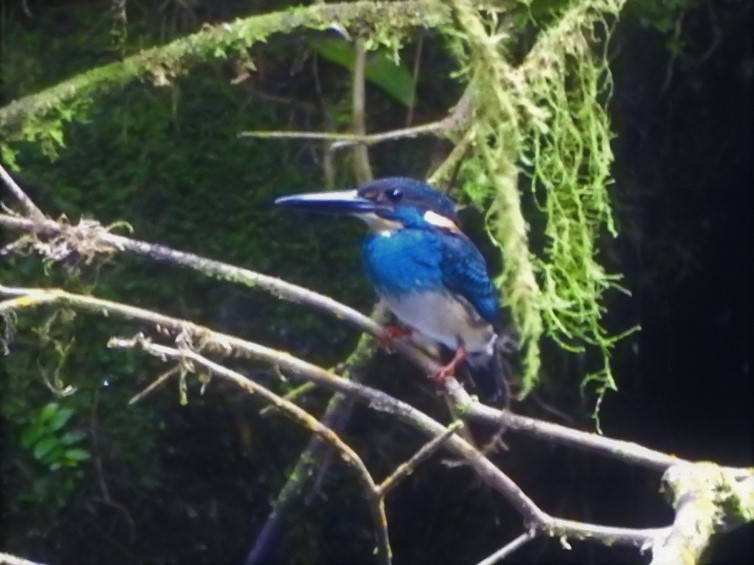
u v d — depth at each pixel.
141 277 8.64
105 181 8.55
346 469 9.41
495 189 4.81
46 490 8.95
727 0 8.97
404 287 5.64
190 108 8.54
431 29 5.49
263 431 9.22
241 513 9.36
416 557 9.91
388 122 8.50
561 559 10.17
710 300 10.29
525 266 4.61
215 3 8.20
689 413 10.57
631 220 9.47
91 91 5.77
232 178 8.71
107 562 9.16
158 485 9.10
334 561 9.66
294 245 8.80
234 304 8.79
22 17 8.54
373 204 5.66
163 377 4.23
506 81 4.94
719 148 9.68
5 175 4.48
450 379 4.91
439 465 9.75
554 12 5.52
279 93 8.59
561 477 10.05
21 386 8.64
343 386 4.45
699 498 3.89
